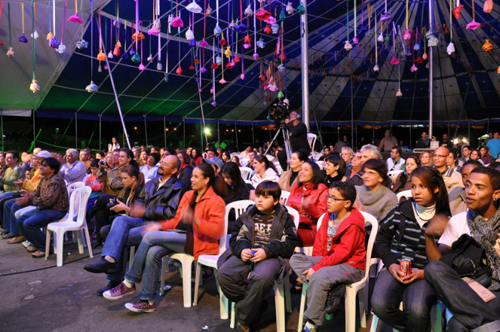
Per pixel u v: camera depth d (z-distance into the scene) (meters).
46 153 6.11
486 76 18.78
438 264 2.02
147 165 6.72
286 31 14.98
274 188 2.88
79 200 5.01
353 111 22.20
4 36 10.21
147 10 11.63
